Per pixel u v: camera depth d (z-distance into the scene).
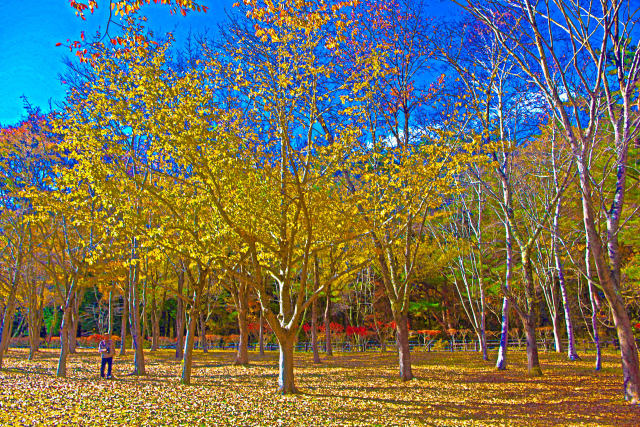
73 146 10.38
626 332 11.30
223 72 10.94
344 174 14.12
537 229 17.44
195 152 9.58
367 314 39.47
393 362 23.75
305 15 9.38
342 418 10.02
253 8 9.61
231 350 38.69
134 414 9.55
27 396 10.96
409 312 41.22
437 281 39.34
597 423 9.48
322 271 24.45
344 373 18.70
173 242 11.08
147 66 9.88
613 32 11.38
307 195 11.29
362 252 13.63
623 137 11.91
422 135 13.84
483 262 29.47
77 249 15.88
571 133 11.24
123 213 10.88
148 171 12.59
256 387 14.23
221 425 9.00
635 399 11.05
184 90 9.98
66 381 14.17
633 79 11.48
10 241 17.67
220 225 11.34
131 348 36.94
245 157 10.13
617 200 11.88
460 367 20.41
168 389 13.20
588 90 10.72
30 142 15.03
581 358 23.89
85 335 47.03
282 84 10.23
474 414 10.70
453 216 25.58
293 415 10.16
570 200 19.94
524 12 10.71
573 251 24.55
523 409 11.27
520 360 23.45
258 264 11.91
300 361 25.19
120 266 16.88
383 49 13.66
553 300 27.89
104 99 9.99
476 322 25.81
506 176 18.45
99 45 9.67
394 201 12.03
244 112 11.56
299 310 12.61
